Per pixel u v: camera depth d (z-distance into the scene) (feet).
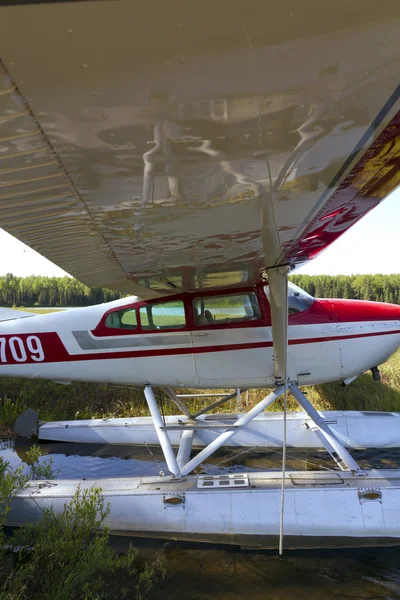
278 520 12.79
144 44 2.96
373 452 19.21
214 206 6.62
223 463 18.45
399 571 11.07
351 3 2.74
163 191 5.78
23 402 26.50
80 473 17.92
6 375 18.22
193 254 10.21
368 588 10.30
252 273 13.74
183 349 16.39
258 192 6.22
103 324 17.28
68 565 9.42
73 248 8.46
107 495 13.44
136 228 7.38
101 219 6.79
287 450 19.80
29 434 22.31
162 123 4.00
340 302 16.88
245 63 3.28
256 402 25.63
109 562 9.52
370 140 4.86
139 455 19.97
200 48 3.06
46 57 3.00
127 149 4.45
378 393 26.43
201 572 11.11
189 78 3.38
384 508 12.72
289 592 10.16
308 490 13.08
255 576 10.88
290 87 3.64
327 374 16.35
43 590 8.99
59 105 3.59
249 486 13.44
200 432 20.26
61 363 17.65
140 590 10.21
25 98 3.46
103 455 20.01
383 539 12.42
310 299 16.71
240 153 4.82
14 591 8.52
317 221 8.64
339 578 10.76
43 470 15.83
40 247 8.23
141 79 3.33
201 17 2.77
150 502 13.28
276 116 4.08
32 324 18.03
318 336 16.17
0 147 4.25
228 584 10.53
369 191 7.02
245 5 2.70
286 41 3.07
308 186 6.35
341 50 3.22
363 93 3.81
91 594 8.66
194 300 16.21
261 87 3.59
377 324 16.35
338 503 12.86
